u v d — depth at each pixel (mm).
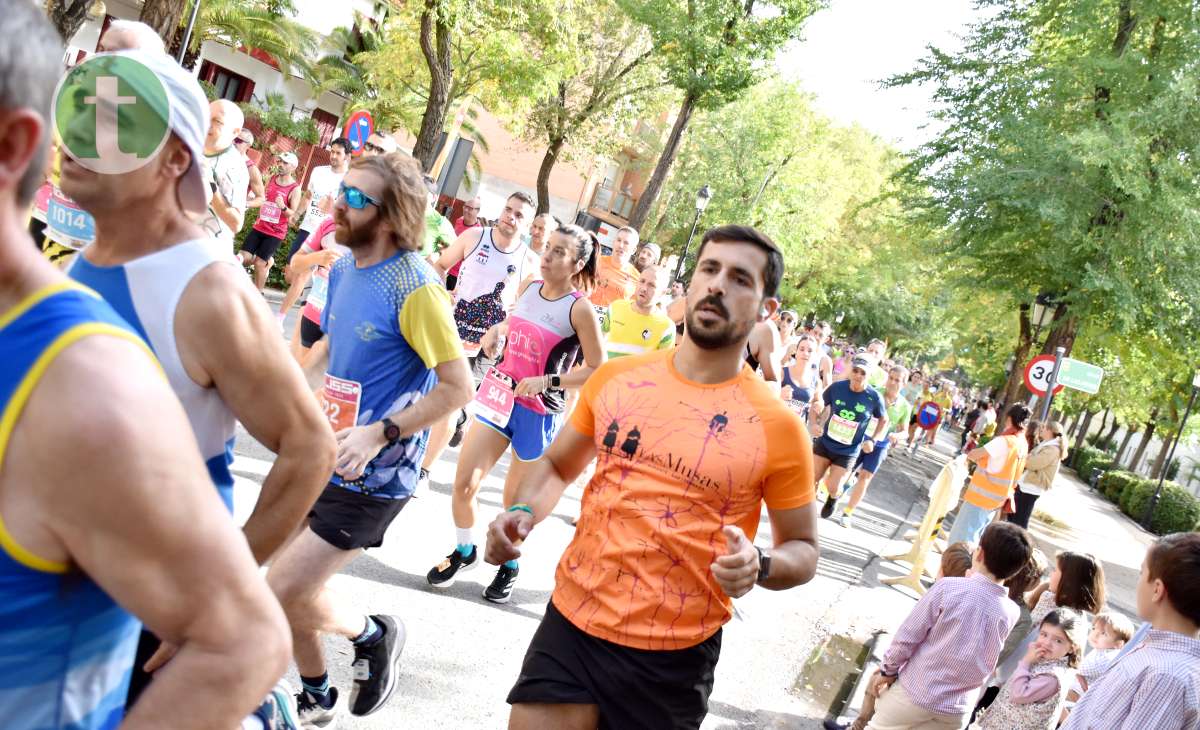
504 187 47062
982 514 10133
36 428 1050
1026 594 5730
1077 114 21891
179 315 1784
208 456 1908
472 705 4172
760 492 2730
